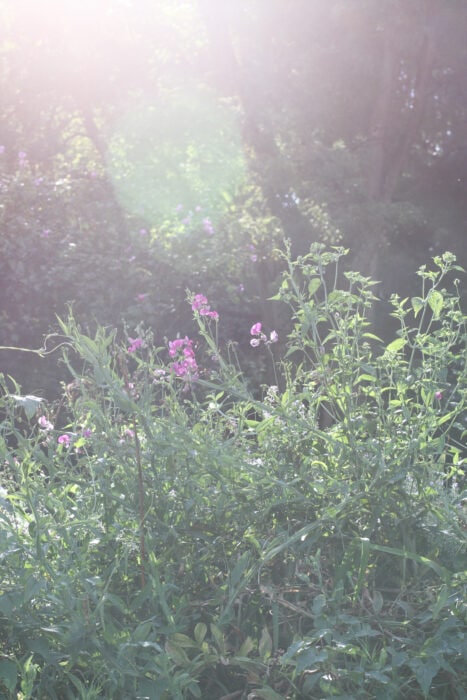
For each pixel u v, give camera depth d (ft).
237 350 29.84
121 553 8.93
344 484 8.88
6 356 26.50
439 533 9.03
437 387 9.22
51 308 27.43
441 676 8.13
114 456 9.06
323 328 22.72
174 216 33.09
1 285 27.12
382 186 50.03
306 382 9.98
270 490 9.04
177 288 29.22
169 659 7.92
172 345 9.73
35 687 7.80
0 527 8.59
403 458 8.90
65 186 31.37
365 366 9.29
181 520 8.94
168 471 8.98
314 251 9.69
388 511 8.87
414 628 8.04
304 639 7.55
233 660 7.80
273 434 9.47
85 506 9.11
